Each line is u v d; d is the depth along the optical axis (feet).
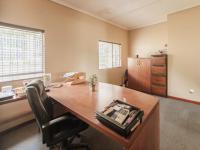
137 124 2.97
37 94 3.74
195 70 10.68
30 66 7.94
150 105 4.33
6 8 6.60
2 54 6.80
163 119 8.07
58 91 6.38
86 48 11.46
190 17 10.59
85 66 11.48
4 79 6.92
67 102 4.77
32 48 7.95
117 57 15.93
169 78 12.24
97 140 6.07
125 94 5.77
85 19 11.21
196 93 10.77
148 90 13.65
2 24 6.53
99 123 3.22
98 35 12.68
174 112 9.07
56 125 4.36
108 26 13.91
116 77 15.70
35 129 7.10
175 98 11.96
